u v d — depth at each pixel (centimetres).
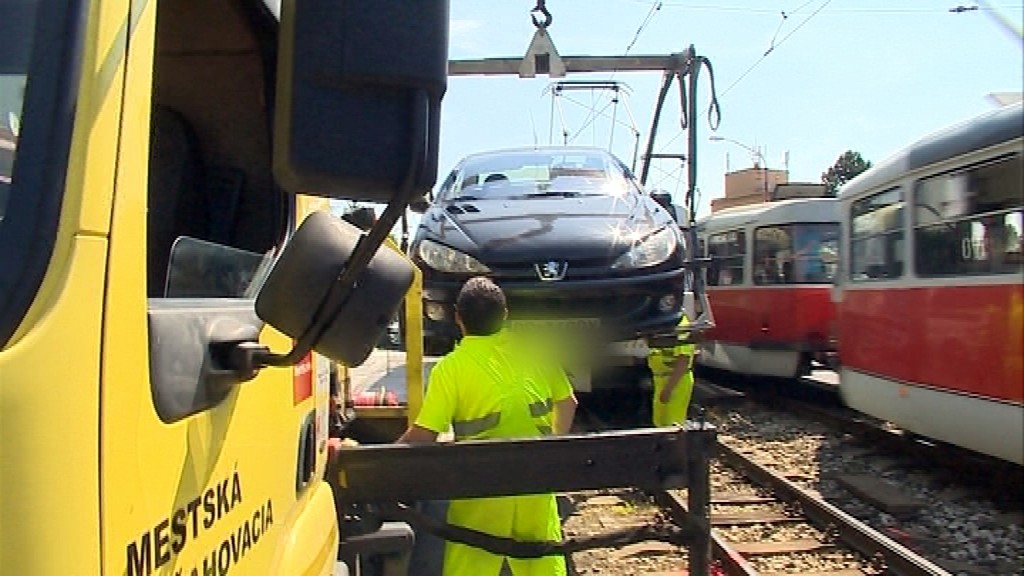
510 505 365
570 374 794
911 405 939
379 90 153
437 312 796
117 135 149
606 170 944
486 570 367
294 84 151
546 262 776
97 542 140
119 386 147
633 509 755
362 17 150
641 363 845
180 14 244
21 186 138
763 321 1551
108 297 145
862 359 1074
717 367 1714
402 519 326
